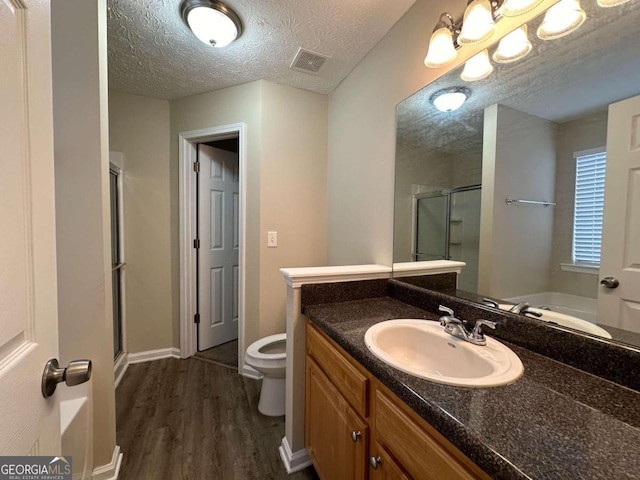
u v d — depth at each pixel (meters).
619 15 0.74
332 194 2.31
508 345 0.94
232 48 1.73
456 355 0.96
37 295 0.51
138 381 2.14
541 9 0.91
